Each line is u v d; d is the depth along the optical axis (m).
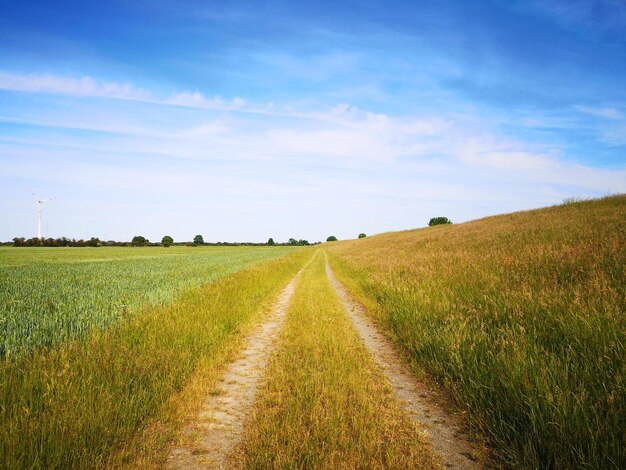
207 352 6.05
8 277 16.70
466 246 19.06
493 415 3.85
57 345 5.30
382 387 4.80
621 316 4.89
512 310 6.34
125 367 4.61
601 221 15.95
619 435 2.98
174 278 16.27
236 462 3.19
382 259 22.09
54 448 3.02
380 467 3.01
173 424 3.84
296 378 4.90
